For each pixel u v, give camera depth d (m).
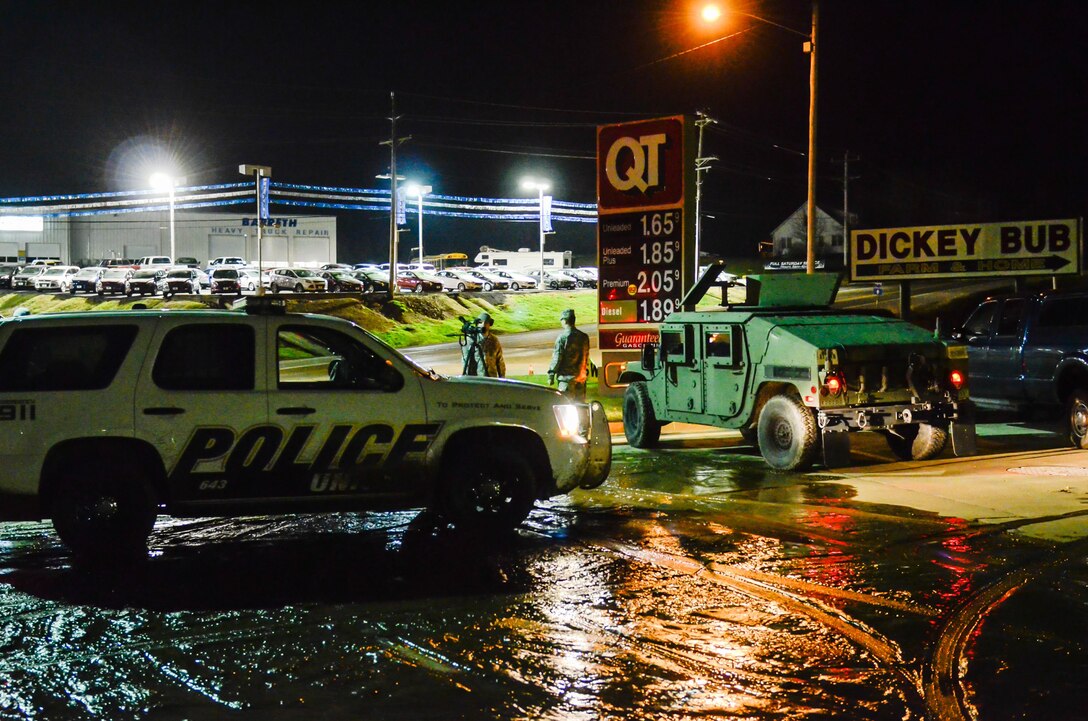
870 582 7.69
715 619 6.76
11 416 8.16
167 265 63.34
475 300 57.22
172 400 8.34
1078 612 6.95
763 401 13.23
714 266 14.98
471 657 5.98
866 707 5.27
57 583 7.64
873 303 52.66
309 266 65.69
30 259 79.62
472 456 8.97
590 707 5.23
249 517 10.12
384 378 8.80
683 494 11.21
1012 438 15.25
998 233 19.78
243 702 5.29
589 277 68.38
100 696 5.37
